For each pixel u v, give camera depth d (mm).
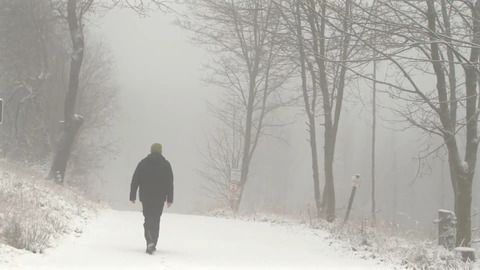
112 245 39375
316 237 53719
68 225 44812
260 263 37406
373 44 39312
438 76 47625
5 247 31797
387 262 41656
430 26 42531
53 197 56062
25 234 34438
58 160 81688
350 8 39094
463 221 50031
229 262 36531
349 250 46656
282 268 35906
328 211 70062
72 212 52250
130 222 55125
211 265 34344
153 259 34625
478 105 50000
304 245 48625
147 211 38094
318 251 45688
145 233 37719
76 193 72750
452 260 42625
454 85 54750
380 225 64875
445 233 50875
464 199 50031
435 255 43781
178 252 39125
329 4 37094
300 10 51656
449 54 52031
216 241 47406
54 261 30984
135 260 33594
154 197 38125
